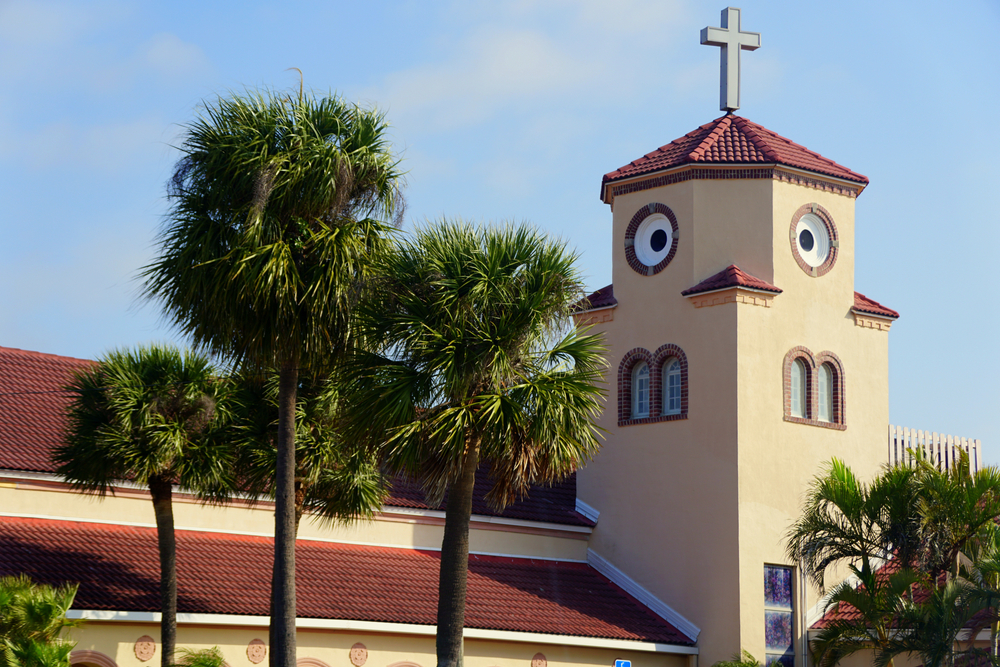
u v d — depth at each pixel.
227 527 26.58
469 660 26.14
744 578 28.67
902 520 24.20
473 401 18.39
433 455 18.67
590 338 19.52
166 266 18.27
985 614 24.39
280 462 18.03
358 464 21.84
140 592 22.08
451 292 18.48
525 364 19.17
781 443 30.19
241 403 21.39
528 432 18.47
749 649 28.33
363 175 18.45
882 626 23.59
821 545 25.36
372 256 18.67
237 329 18.03
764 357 30.30
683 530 30.02
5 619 16.59
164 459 20.17
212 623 22.34
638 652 28.59
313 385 21.69
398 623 24.67
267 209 17.92
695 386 30.52
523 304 18.73
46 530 23.70
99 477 20.83
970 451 34.75
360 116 18.75
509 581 29.23
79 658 21.14
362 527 28.48
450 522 18.83
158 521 20.92
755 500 29.34
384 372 18.47
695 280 30.95
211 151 17.97
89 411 20.88
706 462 29.88
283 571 17.66
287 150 17.98
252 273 17.33
